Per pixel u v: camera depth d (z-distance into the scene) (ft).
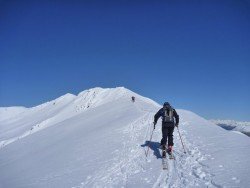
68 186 40.52
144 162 44.73
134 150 52.16
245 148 44.34
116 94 569.64
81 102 619.67
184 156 44.88
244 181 32.01
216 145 48.32
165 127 45.60
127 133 69.62
